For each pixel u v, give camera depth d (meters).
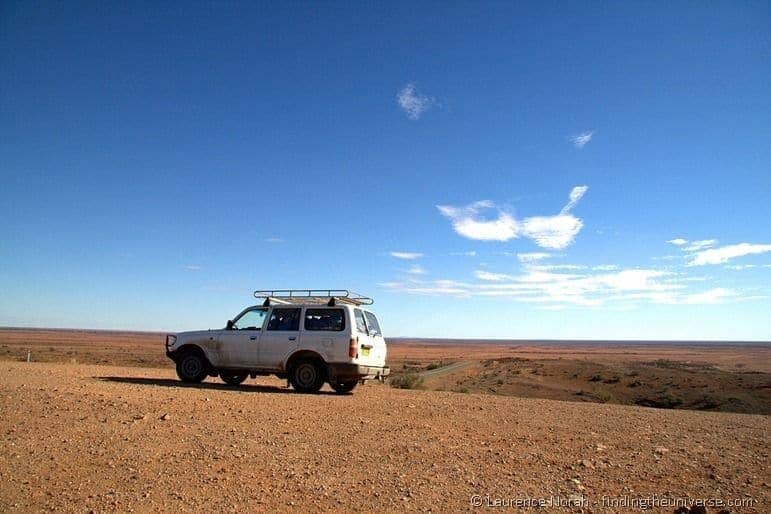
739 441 8.38
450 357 93.62
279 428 8.48
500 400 12.87
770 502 5.67
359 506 5.47
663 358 98.88
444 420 9.59
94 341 111.06
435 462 6.88
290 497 5.66
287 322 14.72
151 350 74.50
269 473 6.35
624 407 12.41
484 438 8.23
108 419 8.73
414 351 130.75
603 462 7.00
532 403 12.34
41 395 10.54
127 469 6.40
